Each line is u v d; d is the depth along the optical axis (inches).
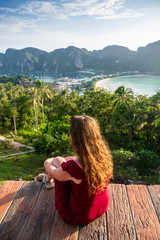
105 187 69.2
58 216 84.0
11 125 2330.2
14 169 1088.8
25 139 1840.6
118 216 84.0
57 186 79.7
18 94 3034.0
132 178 746.8
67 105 2006.6
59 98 2493.8
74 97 2310.5
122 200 94.2
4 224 79.7
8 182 107.1
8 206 89.7
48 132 1258.6
